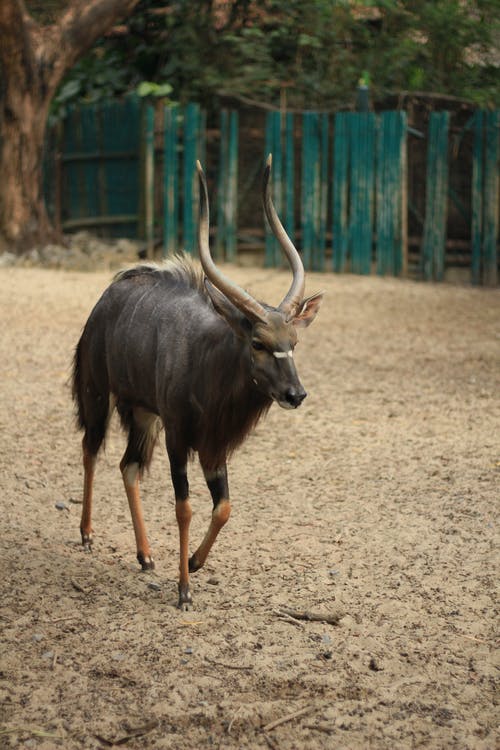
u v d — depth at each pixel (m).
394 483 7.07
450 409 8.98
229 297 4.68
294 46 18.88
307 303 4.99
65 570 5.59
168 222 17.61
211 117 18.16
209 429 5.01
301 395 4.58
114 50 20.05
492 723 4.18
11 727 4.08
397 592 5.39
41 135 17.11
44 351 10.81
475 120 15.89
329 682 4.45
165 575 5.58
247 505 6.64
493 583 5.50
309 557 5.83
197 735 4.07
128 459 5.74
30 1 19.39
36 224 17.23
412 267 16.72
